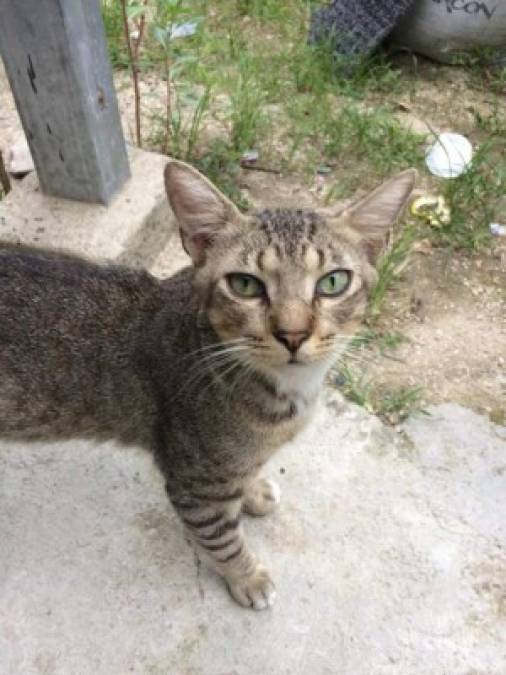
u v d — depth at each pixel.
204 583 0.35
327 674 0.32
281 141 0.56
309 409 0.32
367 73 0.62
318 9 0.65
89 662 0.32
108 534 0.36
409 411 0.40
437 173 0.54
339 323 0.28
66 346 0.31
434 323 0.45
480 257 0.49
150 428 0.33
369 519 0.36
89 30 0.39
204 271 0.29
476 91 0.62
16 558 0.35
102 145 0.43
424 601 0.34
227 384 0.29
